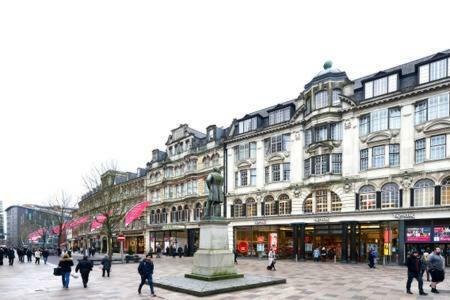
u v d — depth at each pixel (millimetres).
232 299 13227
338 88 33312
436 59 27438
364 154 31047
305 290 15180
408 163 28234
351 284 17016
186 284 15617
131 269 26953
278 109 38844
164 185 54375
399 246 27844
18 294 15250
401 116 29000
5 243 146125
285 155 37000
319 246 33469
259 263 30703
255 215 39062
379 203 29438
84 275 17094
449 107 26359
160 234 54562
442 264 14672
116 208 54812
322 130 33688
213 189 18203
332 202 32688
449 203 25844
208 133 47906
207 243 17516
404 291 15008
